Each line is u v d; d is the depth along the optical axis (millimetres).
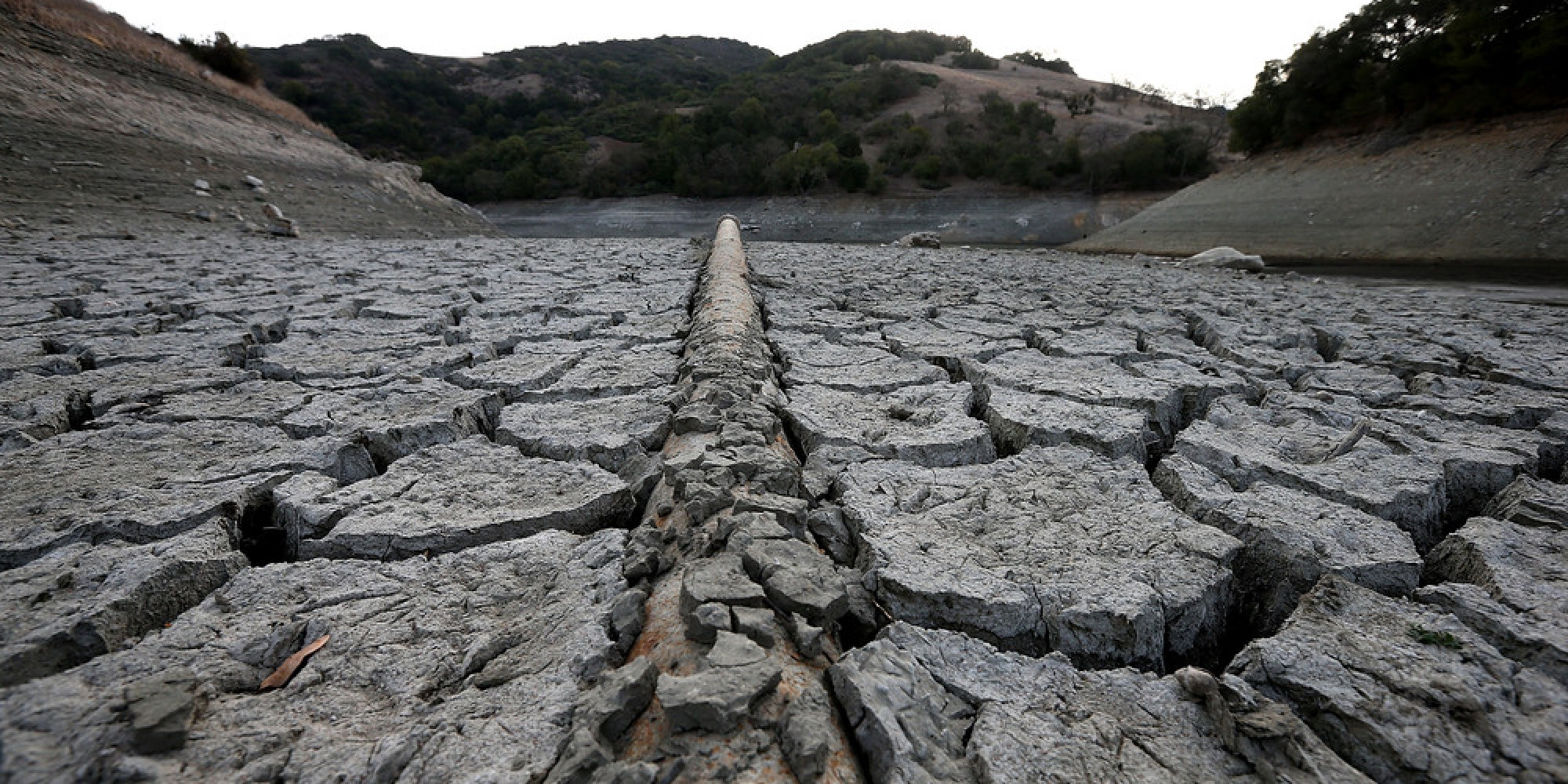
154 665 1592
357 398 3623
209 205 18234
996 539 2238
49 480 2553
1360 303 9266
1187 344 5797
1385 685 1587
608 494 2480
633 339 5242
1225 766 1403
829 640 1747
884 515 2375
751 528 1974
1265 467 2873
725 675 1427
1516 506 2584
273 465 2723
